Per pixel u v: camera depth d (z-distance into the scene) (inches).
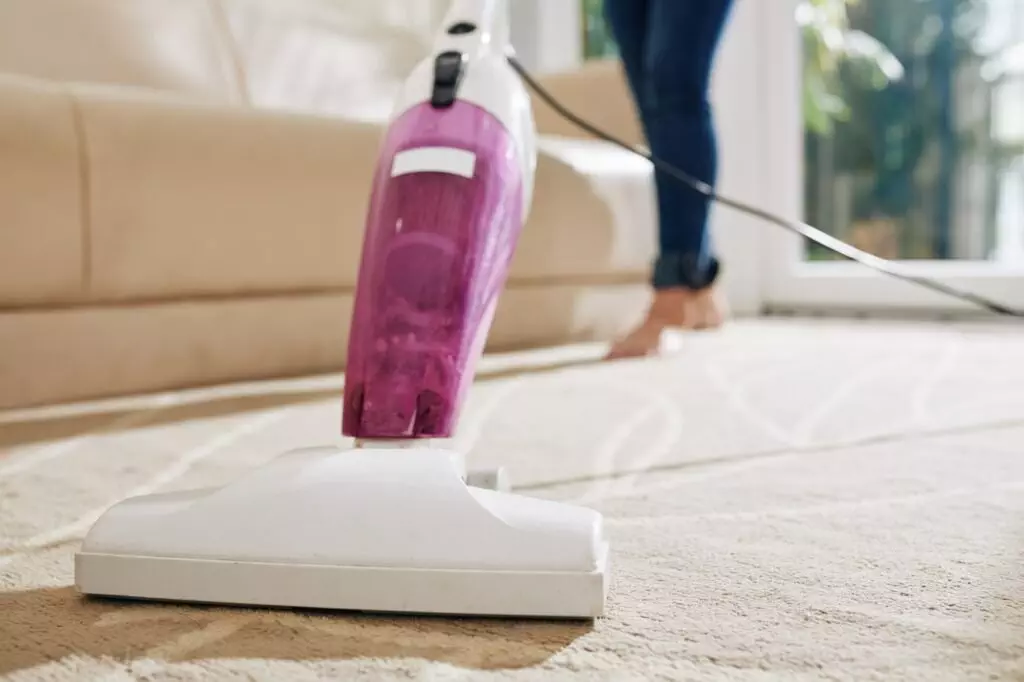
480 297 21.8
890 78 97.3
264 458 33.4
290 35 76.6
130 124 45.5
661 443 35.0
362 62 80.6
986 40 92.4
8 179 41.5
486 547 17.3
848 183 99.8
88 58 64.0
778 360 59.1
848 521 24.4
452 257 21.2
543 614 17.2
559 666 15.7
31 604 18.7
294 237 51.9
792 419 39.6
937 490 27.5
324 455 18.7
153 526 18.3
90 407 44.8
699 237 57.7
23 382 42.8
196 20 70.7
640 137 74.6
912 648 16.3
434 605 17.3
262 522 17.9
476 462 32.0
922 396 45.1
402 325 20.6
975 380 50.0
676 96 54.5
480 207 22.0
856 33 98.7
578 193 68.3
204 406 45.1
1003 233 93.0
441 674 15.4
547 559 17.1
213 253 48.7
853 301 95.5
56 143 42.9
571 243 68.4
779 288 99.3
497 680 15.2
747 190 98.3
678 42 53.0
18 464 32.5
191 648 16.5
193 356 48.7
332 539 17.6
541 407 43.2
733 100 97.3
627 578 20.0
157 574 18.2
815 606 18.3
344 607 17.6
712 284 60.1
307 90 76.4
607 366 57.4
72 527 24.6
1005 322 87.1
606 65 77.0
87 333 44.7
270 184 50.5
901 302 93.0
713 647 16.4
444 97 23.2
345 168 53.6
